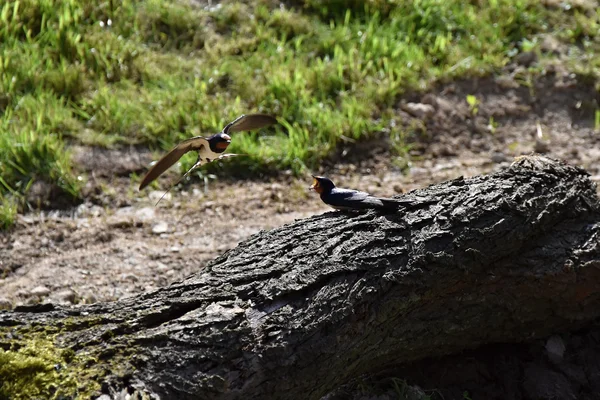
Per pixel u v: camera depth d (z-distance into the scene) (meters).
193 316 6.15
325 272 6.71
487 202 7.49
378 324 6.88
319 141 12.97
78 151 12.27
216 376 5.86
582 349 8.28
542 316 7.91
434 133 13.55
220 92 13.85
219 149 6.57
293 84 13.78
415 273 6.96
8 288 9.69
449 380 7.97
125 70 13.96
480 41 15.36
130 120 12.91
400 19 15.74
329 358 6.44
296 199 12.03
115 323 6.08
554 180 7.98
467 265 7.19
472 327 7.65
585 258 7.67
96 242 10.77
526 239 7.50
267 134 13.31
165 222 11.32
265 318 6.32
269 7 15.98
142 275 10.12
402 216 7.38
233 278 6.60
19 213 11.18
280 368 6.16
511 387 7.98
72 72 13.48
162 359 5.83
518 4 16.17
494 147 13.42
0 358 5.62
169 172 12.32
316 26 15.57
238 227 11.32
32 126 12.48
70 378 5.60
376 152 13.08
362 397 7.58
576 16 16.12
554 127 13.87
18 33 14.16
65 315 6.17
